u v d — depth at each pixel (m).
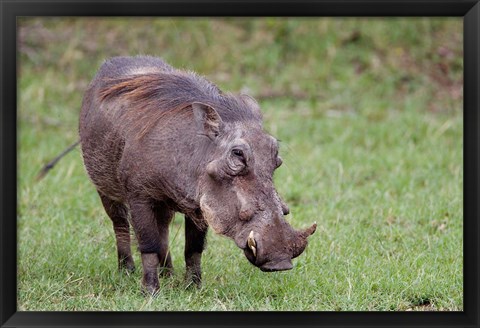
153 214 21.05
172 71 22.73
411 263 23.36
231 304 20.44
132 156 20.66
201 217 20.20
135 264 24.50
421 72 49.16
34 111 42.94
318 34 51.84
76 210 29.16
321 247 24.42
